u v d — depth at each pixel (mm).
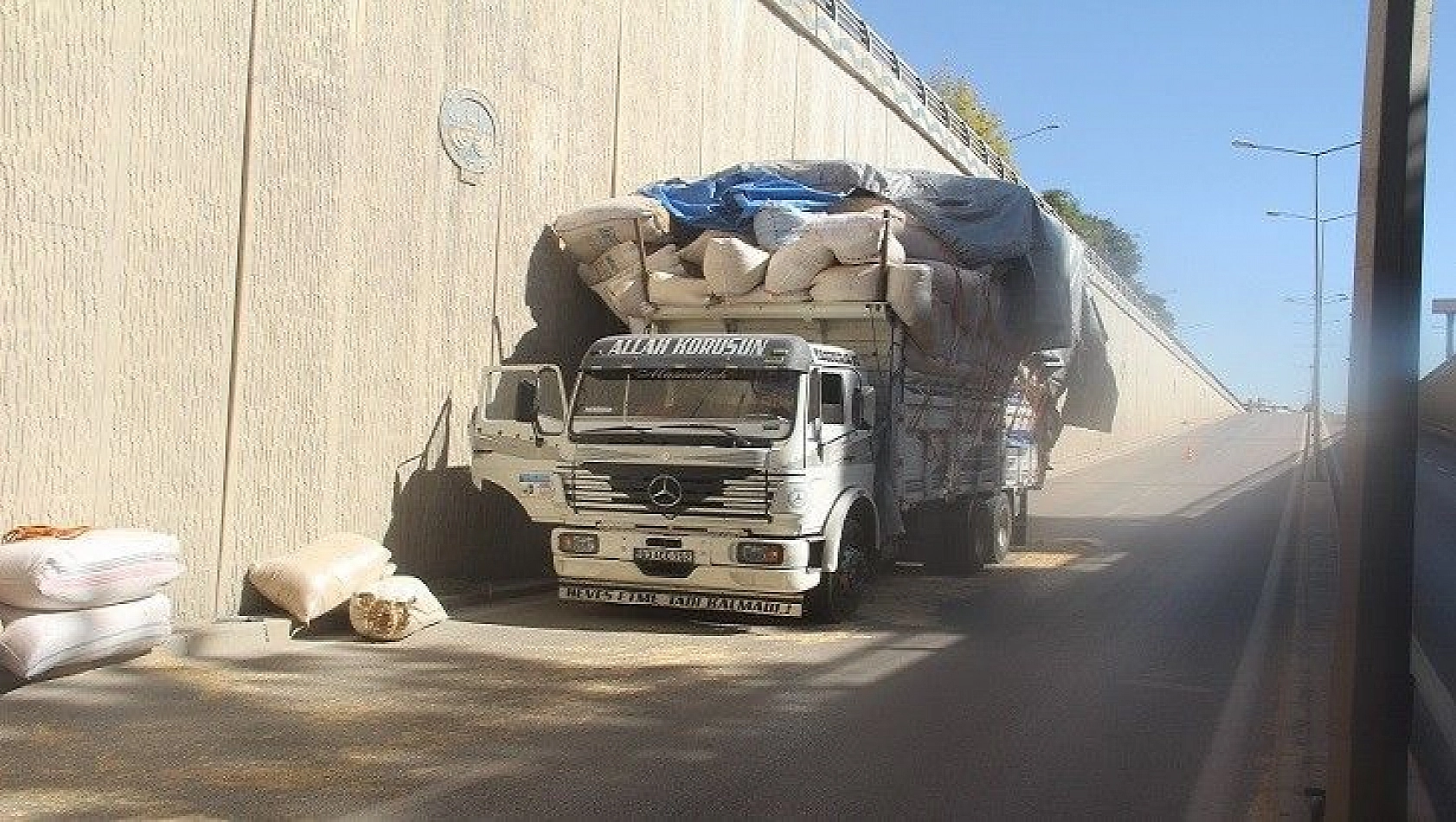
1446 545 18234
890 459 12016
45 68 8375
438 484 12344
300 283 10562
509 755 6496
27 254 8281
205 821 5336
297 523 10586
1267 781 6332
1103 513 24828
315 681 8188
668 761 6465
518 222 13500
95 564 7801
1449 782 6734
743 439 10375
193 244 9539
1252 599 13070
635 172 16000
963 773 6406
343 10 10961
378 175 11453
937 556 15016
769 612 10625
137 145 9055
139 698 7543
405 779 6035
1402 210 4621
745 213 13047
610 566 10781
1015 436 17250
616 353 11055
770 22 20750
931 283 11898
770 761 6512
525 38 13586
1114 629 11070
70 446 8609
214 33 9672
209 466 9711
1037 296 14773
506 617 11117
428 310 12164
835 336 12352
